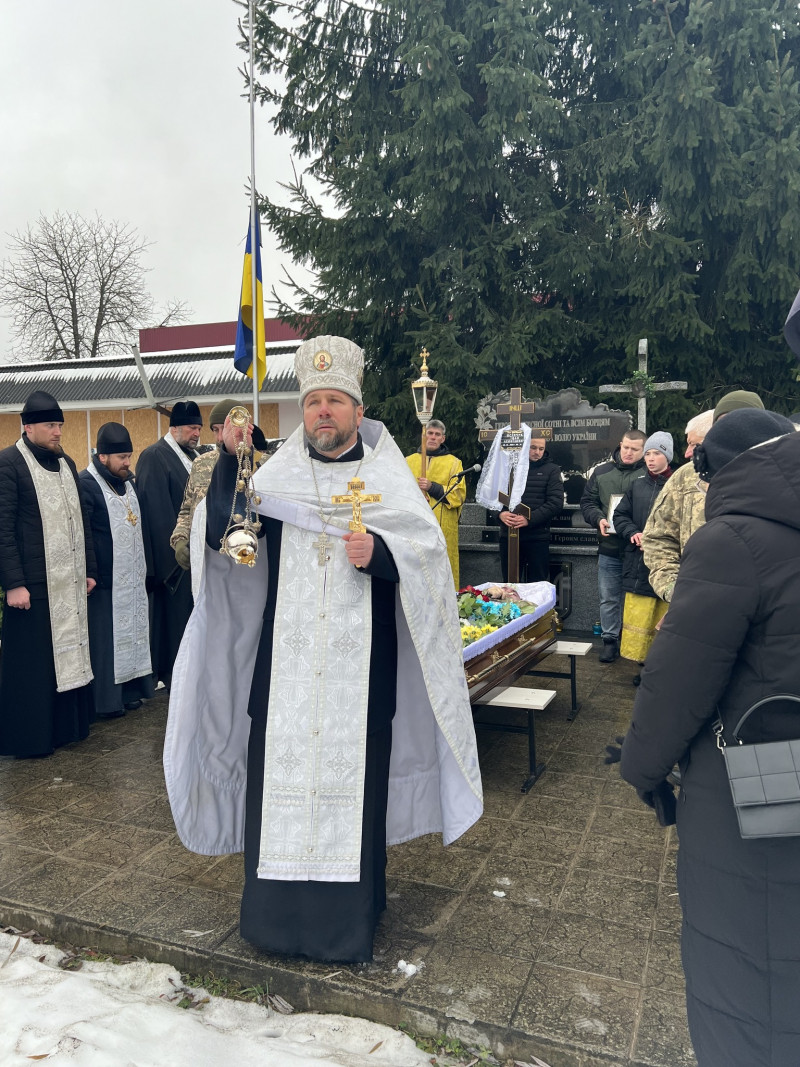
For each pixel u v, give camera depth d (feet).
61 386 64.03
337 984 8.04
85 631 15.66
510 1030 7.34
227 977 8.52
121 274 89.97
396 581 8.48
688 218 30.78
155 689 19.25
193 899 9.81
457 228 32.76
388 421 33.73
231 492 8.50
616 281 33.24
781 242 29.37
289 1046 7.39
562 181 33.81
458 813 9.19
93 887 10.13
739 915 4.87
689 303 30.78
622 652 19.39
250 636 9.30
